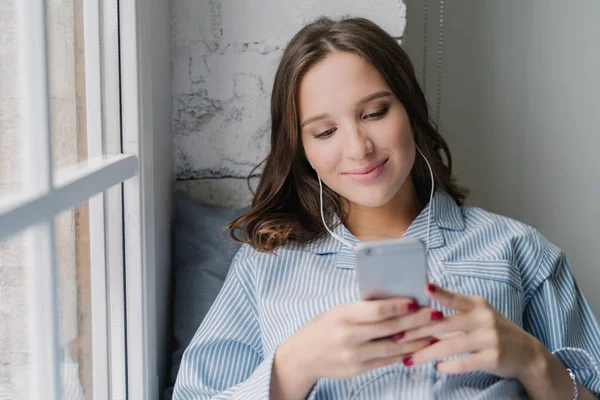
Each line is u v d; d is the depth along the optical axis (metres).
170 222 1.32
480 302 0.93
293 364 0.94
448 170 1.27
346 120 1.06
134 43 1.03
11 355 0.66
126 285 1.06
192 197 1.37
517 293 1.10
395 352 0.89
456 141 1.66
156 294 1.21
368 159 1.05
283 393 0.95
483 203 1.68
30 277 0.69
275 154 1.18
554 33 1.61
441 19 1.56
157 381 1.17
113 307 1.01
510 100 1.64
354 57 1.06
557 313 1.12
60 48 0.78
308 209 1.18
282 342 0.99
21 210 0.62
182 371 1.11
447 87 1.65
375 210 1.17
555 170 1.66
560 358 1.07
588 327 1.17
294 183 1.20
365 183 1.06
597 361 1.13
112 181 0.93
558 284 1.16
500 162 1.66
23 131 0.67
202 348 1.12
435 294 0.85
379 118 1.06
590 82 1.62
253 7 1.31
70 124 0.81
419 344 0.89
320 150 1.08
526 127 1.65
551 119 1.64
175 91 1.34
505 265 1.09
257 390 0.94
